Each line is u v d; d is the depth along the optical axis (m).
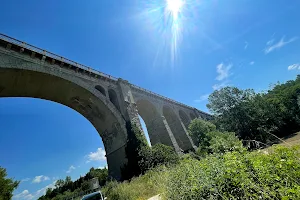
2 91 19.28
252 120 33.34
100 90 27.84
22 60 18.23
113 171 27.33
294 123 35.78
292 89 38.47
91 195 11.91
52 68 20.91
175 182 5.05
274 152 3.38
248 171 3.22
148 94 37.38
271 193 2.67
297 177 2.71
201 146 21.02
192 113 56.12
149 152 21.88
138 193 10.71
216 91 38.47
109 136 28.81
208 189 3.57
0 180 22.69
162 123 36.66
